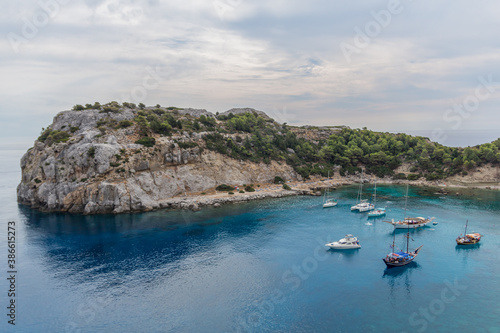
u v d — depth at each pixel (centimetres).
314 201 13712
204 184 14512
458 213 11606
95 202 11481
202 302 5891
